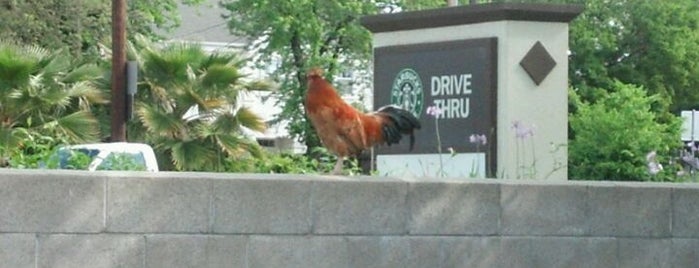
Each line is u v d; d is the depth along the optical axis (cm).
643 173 1442
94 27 3819
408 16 1496
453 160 1448
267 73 4631
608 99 1579
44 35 3734
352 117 916
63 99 2530
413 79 1497
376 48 1539
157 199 792
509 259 898
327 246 838
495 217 894
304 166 1445
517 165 1412
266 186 821
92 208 775
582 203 922
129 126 2648
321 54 4600
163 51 2761
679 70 5522
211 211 805
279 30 4397
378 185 855
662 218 948
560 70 1444
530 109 1426
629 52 5509
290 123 4531
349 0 4453
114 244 780
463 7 1445
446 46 1464
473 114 1434
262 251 819
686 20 5525
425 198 870
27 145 1267
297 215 830
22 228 757
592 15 5372
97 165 1036
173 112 2722
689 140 3412
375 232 853
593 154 1492
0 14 3681
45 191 763
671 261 951
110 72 2742
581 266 920
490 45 1419
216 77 2720
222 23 5872
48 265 763
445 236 877
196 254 802
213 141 2642
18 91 2486
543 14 1427
